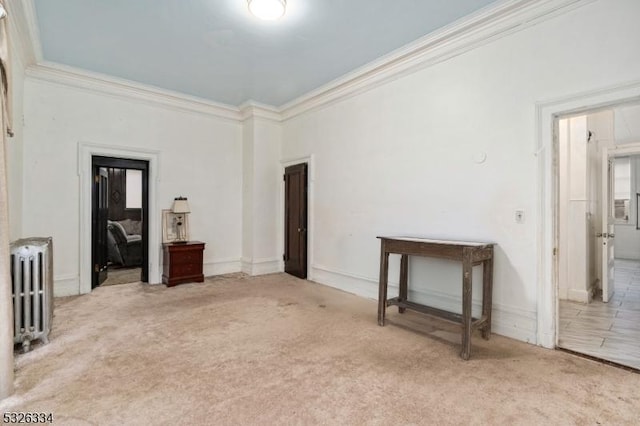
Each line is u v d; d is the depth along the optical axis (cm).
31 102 385
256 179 543
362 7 275
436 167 335
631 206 811
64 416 169
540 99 262
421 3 270
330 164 467
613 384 203
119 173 743
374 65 380
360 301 392
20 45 323
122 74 421
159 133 486
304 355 243
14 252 245
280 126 566
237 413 173
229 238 559
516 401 184
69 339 270
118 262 593
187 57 371
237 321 318
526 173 270
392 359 237
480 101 300
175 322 314
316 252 493
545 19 258
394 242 305
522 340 272
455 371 220
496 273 288
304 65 391
